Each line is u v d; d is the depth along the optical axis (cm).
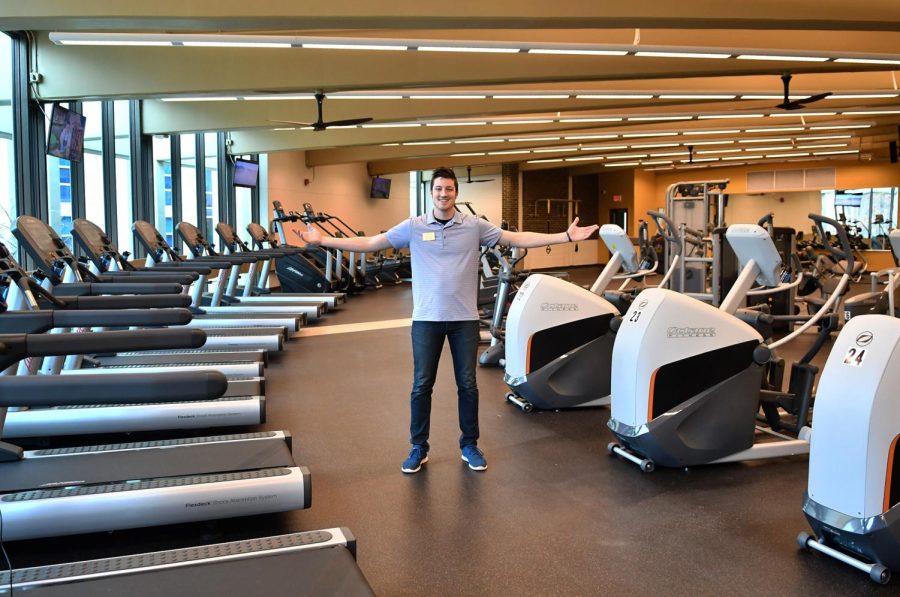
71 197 748
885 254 1773
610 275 452
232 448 283
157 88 681
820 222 330
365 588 168
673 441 304
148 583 170
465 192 1867
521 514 268
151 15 473
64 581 170
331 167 1406
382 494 289
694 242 700
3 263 292
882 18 543
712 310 313
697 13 525
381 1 492
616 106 917
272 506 247
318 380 512
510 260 643
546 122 1065
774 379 354
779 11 537
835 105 1045
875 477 208
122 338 147
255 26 505
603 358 421
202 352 509
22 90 666
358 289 1235
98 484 245
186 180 1005
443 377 521
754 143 1527
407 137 1101
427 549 239
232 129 882
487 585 214
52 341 145
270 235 1073
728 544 242
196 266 581
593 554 234
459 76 709
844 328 230
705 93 875
